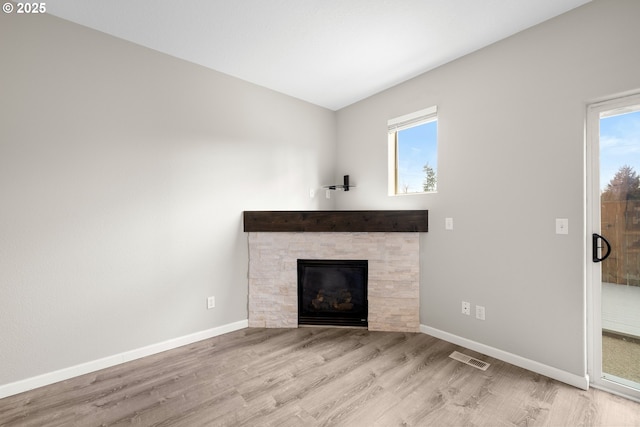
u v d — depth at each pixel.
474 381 2.06
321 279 3.18
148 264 2.46
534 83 2.17
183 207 2.65
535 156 2.17
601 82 1.88
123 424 1.66
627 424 1.64
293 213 3.02
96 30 2.21
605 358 1.97
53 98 2.04
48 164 2.03
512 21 2.12
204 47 2.47
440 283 2.78
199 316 2.74
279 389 1.97
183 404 1.82
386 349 2.55
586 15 1.93
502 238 2.36
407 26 2.19
